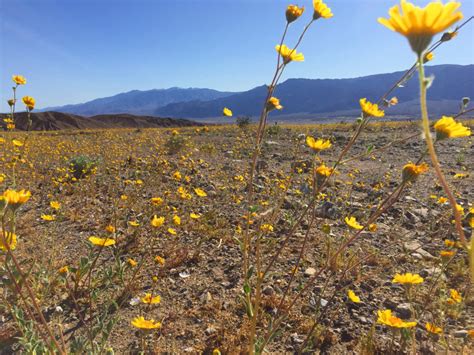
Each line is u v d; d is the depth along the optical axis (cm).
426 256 95
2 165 186
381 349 62
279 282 86
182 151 307
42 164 237
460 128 34
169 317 74
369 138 345
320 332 66
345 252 97
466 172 196
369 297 79
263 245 106
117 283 86
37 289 77
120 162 233
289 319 71
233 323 72
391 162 242
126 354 63
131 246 106
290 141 346
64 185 174
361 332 68
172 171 215
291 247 105
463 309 72
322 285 84
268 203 140
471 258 23
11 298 74
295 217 125
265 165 229
